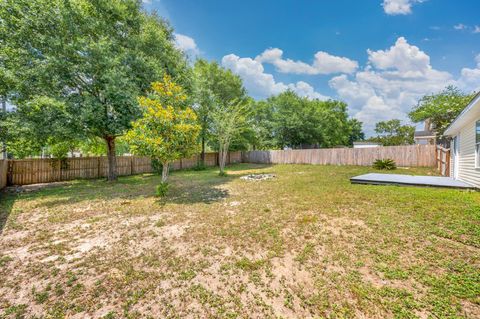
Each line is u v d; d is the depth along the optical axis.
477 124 6.26
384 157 14.34
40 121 7.30
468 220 3.84
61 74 7.74
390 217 4.13
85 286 2.37
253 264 2.70
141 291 2.27
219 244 3.29
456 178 8.20
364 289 2.16
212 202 5.82
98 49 8.04
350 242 3.19
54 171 10.33
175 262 2.81
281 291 2.21
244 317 1.90
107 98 8.41
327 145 27.94
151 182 9.86
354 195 5.99
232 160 21.62
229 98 19.41
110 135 9.24
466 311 1.85
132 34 10.20
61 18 7.80
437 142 15.48
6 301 2.14
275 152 20.28
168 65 11.30
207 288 2.29
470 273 2.35
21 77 7.21
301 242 3.25
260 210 4.93
